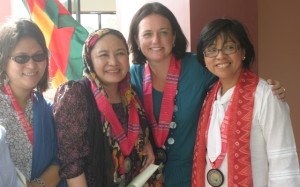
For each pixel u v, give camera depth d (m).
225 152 1.61
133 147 1.73
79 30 2.55
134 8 3.35
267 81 1.63
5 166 1.28
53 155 1.64
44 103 1.66
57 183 1.63
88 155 1.60
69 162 1.55
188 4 2.48
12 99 1.54
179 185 1.96
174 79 1.96
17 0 3.64
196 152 1.76
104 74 1.64
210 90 1.83
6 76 1.55
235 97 1.62
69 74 2.53
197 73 1.96
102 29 1.67
